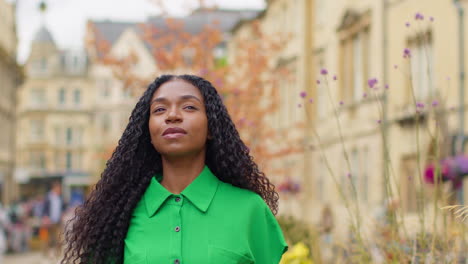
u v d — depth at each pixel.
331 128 22.64
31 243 25.03
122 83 14.95
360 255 4.82
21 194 58.25
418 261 4.48
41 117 86.00
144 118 3.28
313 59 25.22
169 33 14.98
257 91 14.20
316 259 6.08
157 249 3.06
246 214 3.16
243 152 3.29
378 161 18.66
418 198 4.54
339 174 21.80
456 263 4.26
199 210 3.13
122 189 3.22
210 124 3.26
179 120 3.15
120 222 3.17
